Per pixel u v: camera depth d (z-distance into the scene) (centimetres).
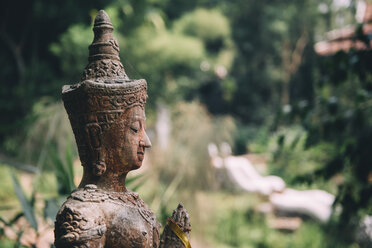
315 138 338
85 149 135
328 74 326
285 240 718
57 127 322
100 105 131
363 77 308
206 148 618
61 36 1081
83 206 125
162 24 1518
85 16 1173
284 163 839
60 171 228
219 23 1917
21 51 1244
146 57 1321
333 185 768
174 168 565
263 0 1889
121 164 135
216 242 675
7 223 228
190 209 588
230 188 965
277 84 1891
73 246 119
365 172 309
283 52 1831
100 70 137
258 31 1911
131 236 128
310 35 1712
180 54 1529
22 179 525
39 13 1121
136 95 135
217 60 1873
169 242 137
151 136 850
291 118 344
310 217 811
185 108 682
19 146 382
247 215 805
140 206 139
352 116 313
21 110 1041
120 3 1159
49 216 220
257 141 1409
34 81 1075
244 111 1858
